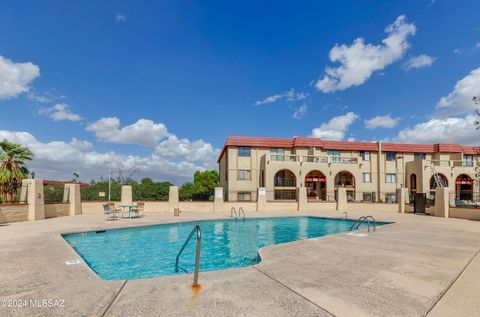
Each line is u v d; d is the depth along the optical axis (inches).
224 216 824.3
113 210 716.7
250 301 172.7
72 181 1519.4
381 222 716.7
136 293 186.1
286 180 1413.6
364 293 187.8
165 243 501.4
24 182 679.7
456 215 780.0
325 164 1366.9
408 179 1429.6
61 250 325.4
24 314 155.7
